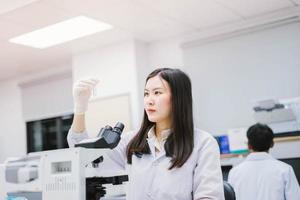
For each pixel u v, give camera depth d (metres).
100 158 1.12
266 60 3.97
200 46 4.39
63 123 5.70
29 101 5.96
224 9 3.76
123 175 1.26
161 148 1.26
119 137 1.18
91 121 4.74
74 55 5.00
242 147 3.47
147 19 3.88
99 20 3.83
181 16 3.86
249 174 2.30
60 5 3.36
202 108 4.32
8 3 3.25
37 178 1.15
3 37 4.13
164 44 4.65
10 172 1.21
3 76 5.99
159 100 1.22
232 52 4.18
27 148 5.95
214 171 1.18
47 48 4.66
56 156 1.06
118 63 4.63
